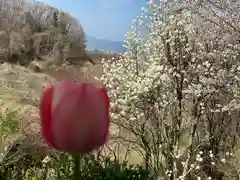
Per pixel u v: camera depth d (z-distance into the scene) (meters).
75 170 1.16
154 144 5.53
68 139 1.10
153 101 5.54
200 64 5.71
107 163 3.21
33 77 7.70
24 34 17.84
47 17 20.03
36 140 4.01
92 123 1.11
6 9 20.89
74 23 16.95
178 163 5.75
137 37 6.04
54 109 1.09
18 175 3.53
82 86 1.12
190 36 5.77
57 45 13.23
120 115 5.59
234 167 5.61
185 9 5.78
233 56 5.75
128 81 5.50
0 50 15.37
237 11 5.82
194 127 5.62
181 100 5.64
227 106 5.46
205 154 6.00
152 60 5.68
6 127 4.25
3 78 9.73
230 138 6.32
